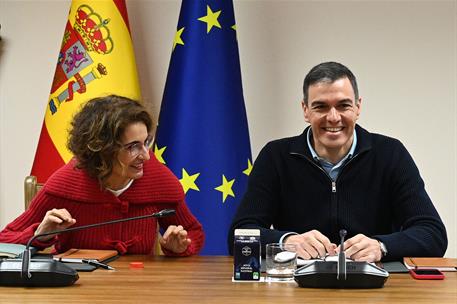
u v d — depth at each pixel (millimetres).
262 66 3410
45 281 1768
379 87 3342
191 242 2432
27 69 3502
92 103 2383
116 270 2035
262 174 2547
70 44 3174
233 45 3219
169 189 2471
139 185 2430
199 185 3125
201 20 3182
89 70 3143
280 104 3402
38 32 3496
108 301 1601
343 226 2469
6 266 1778
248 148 3215
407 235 2211
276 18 3396
